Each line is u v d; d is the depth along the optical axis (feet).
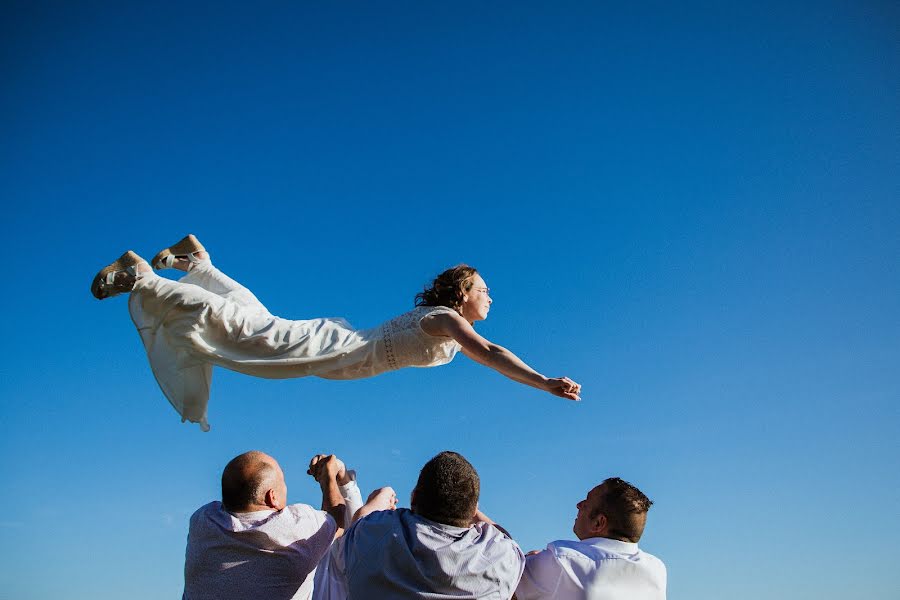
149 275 16.25
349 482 12.72
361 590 9.68
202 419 16.11
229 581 10.16
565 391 14.32
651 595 10.93
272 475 10.81
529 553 11.76
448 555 9.61
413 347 15.92
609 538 11.43
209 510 10.63
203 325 15.96
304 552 10.57
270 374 15.98
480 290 17.15
